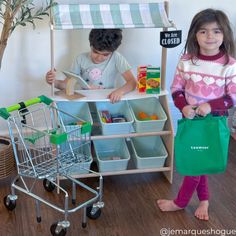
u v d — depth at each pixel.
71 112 2.26
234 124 2.75
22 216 1.96
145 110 2.35
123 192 2.18
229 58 1.77
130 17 2.08
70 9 2.06
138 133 2.16
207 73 1.77
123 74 2.23
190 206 2.06
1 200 2.07
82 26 1.98
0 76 2.41
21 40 2.34
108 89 2.23
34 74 2.45
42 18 2.23
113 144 2.36
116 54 2.24
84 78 2.27
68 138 1.96
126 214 2.00
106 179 2.29
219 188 2.22
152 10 2.13
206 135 1.80
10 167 2.16
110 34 2.09
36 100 1.95
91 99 2.07
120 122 2.13
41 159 1.97
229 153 2.59
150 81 2.12
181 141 1.82
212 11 1.76
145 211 2.03
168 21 2.07
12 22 2.06
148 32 2.47
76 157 2.00
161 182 2.28
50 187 2.13
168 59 2.58
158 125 2.16
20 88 2.47
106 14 2.07
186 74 1.81
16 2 1.92
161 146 2.29
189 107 1.77
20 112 2.08
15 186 1.95
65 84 2.17
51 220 1.94
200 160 1.84
